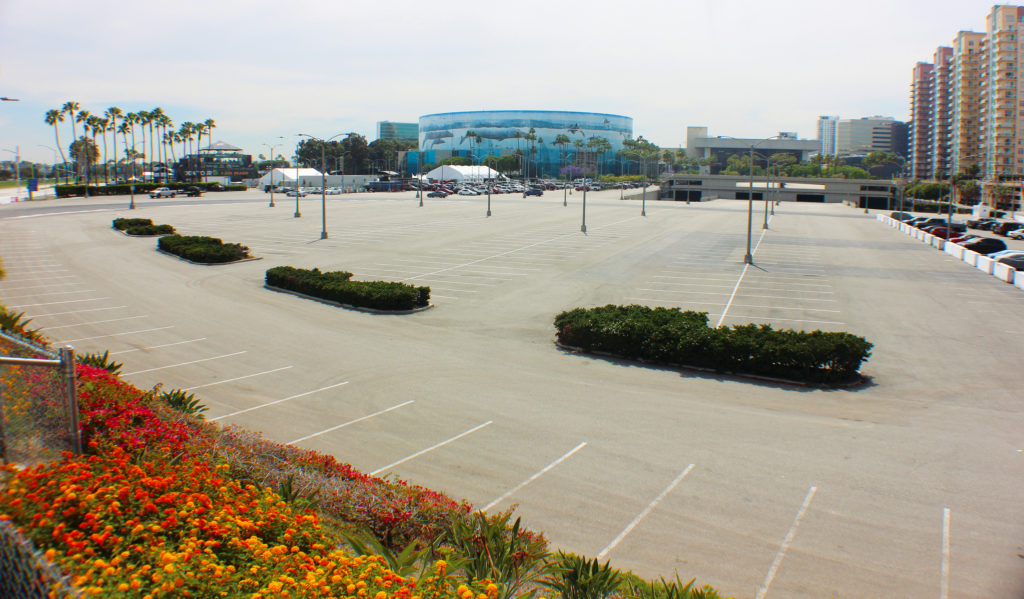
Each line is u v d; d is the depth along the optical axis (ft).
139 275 141.49
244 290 125.29
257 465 36.96
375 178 608.60
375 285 113.39
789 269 151.74
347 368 75.72
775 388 69.46
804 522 40.78
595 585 27.20
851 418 60.03
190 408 51.55
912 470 48.42
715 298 117.60
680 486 45.75
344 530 31.94
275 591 19.65
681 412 61.36
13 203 356.38
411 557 26.00
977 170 537.24
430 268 150.30
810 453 51.62
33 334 62.54
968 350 84.38
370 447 52.65
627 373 74.38
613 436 55.06
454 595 22.11
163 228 211.61
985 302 114.93
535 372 74.59
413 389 68.08
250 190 538.88
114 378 46.42
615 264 157.17
